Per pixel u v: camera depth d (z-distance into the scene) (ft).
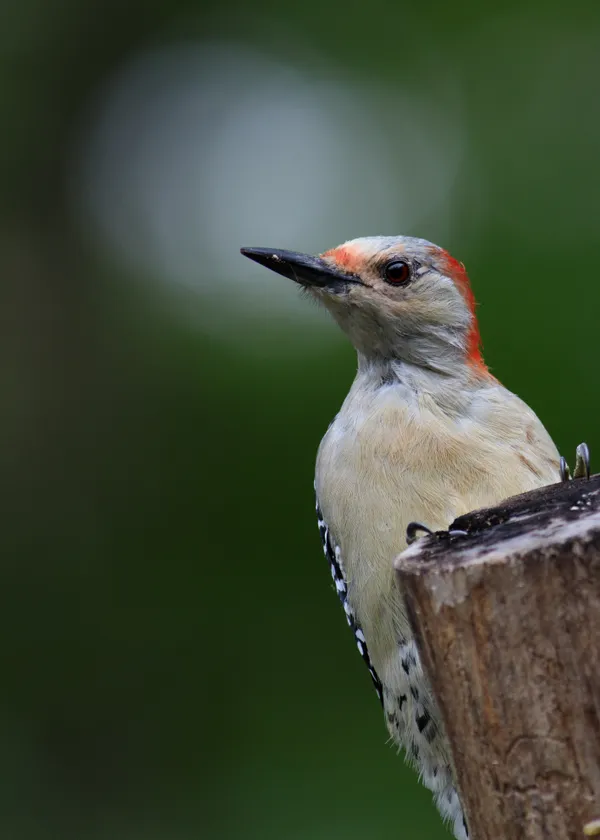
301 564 39.17
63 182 51.62
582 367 37.50
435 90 44.34
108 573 42.04
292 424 40.60
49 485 45.75
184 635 39.70
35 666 41.37
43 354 48.78
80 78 51.62
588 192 40.88
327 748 37.04
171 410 43.42
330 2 47.55
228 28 49.39
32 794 39.99
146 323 46.60
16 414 47.73
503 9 44.24
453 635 13.47
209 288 45.62
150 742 39.27
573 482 15.97
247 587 39.27
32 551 43.98
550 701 13.07
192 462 41.47
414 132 43.88
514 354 37.96
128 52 51.49
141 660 39.99
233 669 38.78
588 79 42.65
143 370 45.50
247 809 36.68
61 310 49.65
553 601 13.00
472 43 44.24
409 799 35.96
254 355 42.45
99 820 39.06
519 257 39.88
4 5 50.75
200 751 38.37
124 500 43.32
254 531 39.81
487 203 41.39
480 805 13.62
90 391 46.85
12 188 50.83
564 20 43.37
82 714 40.29
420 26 45.01
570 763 13.03
